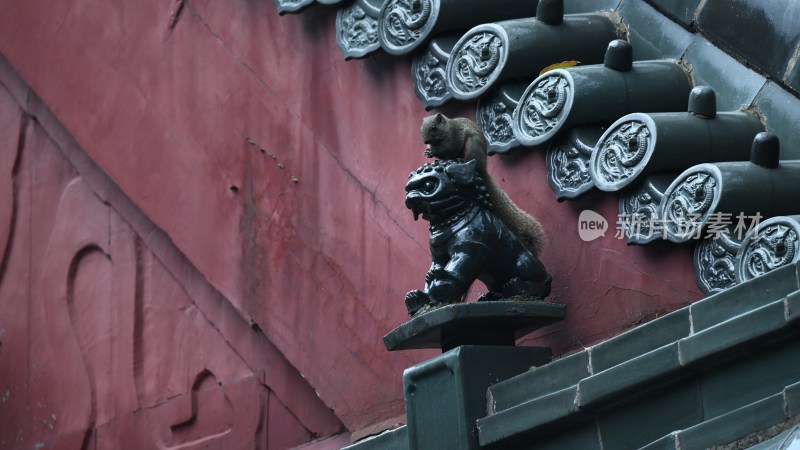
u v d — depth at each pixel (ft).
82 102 94.99
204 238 84.48
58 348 99.76
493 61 64.69
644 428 52.39
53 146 102.53
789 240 53.16
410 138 71.20
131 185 90.43
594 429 54.29
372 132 73.87
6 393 102.89
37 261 102.63
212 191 84.28
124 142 91.40
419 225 70.54
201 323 88.74
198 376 88.38
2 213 104.78
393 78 72.74
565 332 62.34
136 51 91.25
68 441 97.60
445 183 59.11
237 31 83.66
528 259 60.23
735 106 62.08
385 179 72.79
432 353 70.13
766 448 45.85
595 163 60.29
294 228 78.48
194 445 87.81
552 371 55.98
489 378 58.59
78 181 100.12
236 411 84.89
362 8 73.20
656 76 62.95
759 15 62.08
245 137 82.17
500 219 61.26
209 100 85.15
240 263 81.76
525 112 63.52
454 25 68.49
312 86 77.97
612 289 60.44
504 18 68.74
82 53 95.45
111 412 94.89
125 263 95.35
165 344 91.66
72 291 99.76
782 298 47.80
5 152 104.78
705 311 50.88
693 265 57.21
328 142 76.69
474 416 57.88
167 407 90.38
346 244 75.10
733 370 49.62
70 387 98.32
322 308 76.43
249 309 80.84
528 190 64.54
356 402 74.13
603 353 54.13
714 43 63.72
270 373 82.74
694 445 48.93
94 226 98.22
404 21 69.62
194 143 85.87
